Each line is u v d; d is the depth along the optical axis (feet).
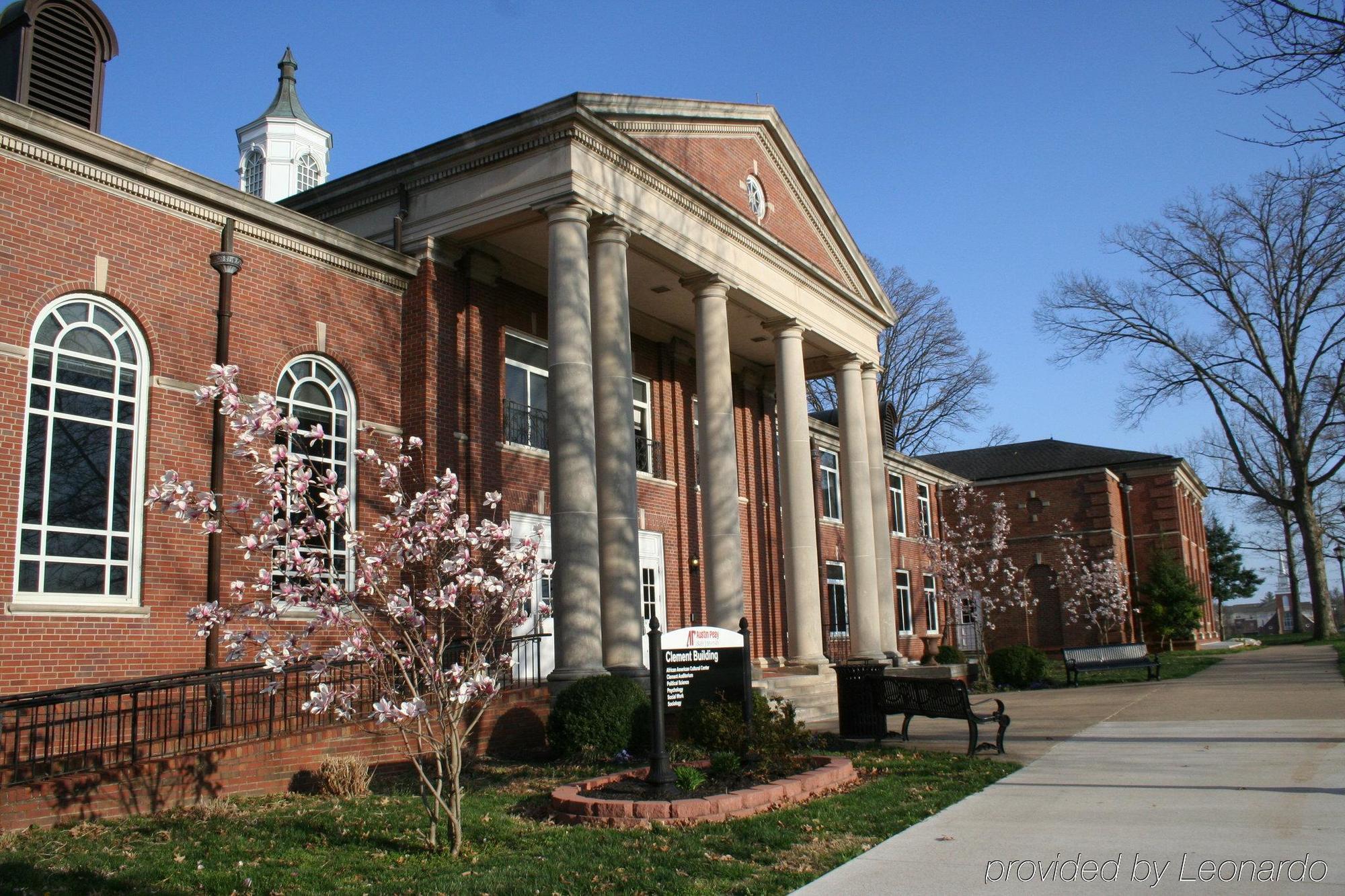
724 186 71.36
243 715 41.68
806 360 90.12
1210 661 105.40
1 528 40.11
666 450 78.89
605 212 57.62
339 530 53.16
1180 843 24.89
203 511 27.86
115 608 42.96
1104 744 43.75
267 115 128.26
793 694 66.23
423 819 30.96
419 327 58.80
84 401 43.93
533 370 67.15
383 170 60.95
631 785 33.17
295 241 53.47
